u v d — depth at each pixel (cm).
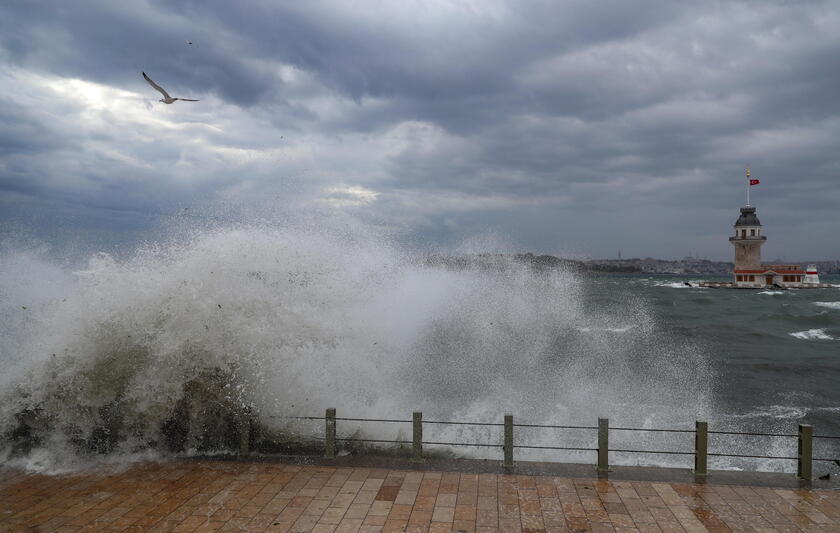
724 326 3472
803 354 2339
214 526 522
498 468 686
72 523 525
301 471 671
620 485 634
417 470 678
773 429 1166
